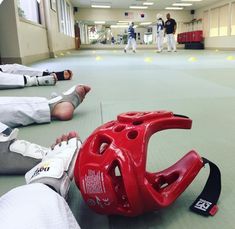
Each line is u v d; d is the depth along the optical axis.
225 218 0.66
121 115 0.66
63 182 0.66
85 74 3.55
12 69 2.80
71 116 1.49
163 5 15.90
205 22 15.90
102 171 0.56
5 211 0.38
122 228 0.64
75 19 17.17
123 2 15.13
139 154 0.56
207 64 4.87
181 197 0.74
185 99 1.94
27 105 1.38
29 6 6.68
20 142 0.90
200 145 1.12
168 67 4.38
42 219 0.38
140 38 18.75
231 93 2.15
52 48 7.91
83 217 0.68
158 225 0.64
